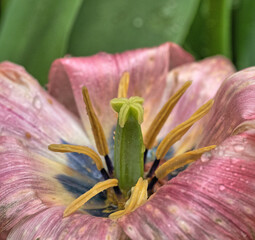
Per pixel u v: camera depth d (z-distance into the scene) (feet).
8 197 0.55
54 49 0.74
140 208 0.51
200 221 0.50
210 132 0.60
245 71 0.59
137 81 0.70
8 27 0.73
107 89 0.68
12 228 0.54
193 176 0.52
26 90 0.65
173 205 0.51
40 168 0.60
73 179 0.62
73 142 0.66
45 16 0.74
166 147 0.61
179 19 0.75
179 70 0.71
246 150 0.52
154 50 0.71
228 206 0.50
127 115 0.57
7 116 0.63
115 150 0.60
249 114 0.54
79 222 0.52
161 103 0.70
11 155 0.58
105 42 0.77
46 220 0.53
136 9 0.76
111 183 0.58
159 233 0.50
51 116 0.66
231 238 0.49
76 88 0.67
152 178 0.59
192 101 0.68
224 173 0.51
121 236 0.51
